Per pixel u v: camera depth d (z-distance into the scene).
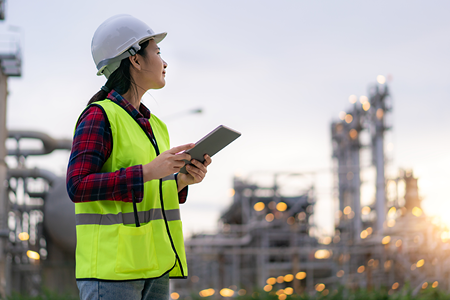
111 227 2.32
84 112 2.44
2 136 23.03
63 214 26.45
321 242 33.50
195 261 35.28
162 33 2.69
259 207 34.53
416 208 24.89
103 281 2.27
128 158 2.43
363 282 26.17
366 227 30.42
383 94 27.52
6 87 23.22
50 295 17.73
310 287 33.06
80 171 2.28
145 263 2.33
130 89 2.62
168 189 2.62
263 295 15.73
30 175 26.97
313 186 33.34
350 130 31.19
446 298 14.27
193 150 2.42
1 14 20.52
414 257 22.56
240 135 2.50
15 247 25.34
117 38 2.60
